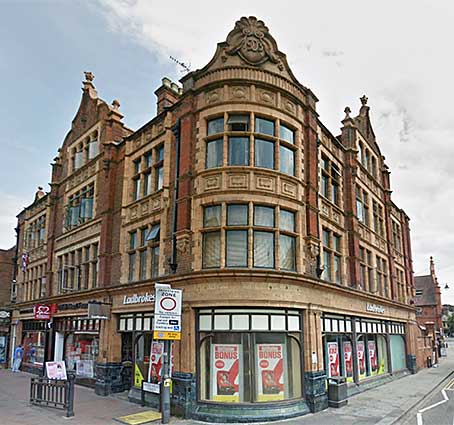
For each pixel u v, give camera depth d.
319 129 19.12
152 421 12.79
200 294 14.13
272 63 16.75
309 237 16.17
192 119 16.45
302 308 14.94
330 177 19.95
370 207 24.84
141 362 16.64
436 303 63.59
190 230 15.26
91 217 22.50
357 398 17.20
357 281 20.69
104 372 17.94
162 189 17.23
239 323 13.80
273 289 14.06
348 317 19.59
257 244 14.68
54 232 26.50
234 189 14.80
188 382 13.60
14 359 27.59
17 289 30.97
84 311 21.00
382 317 23.91
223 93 15.89
